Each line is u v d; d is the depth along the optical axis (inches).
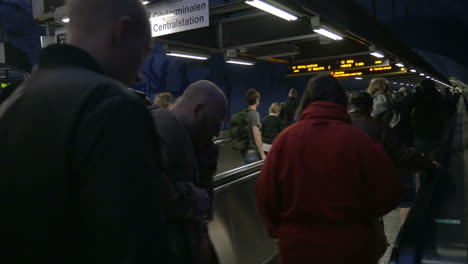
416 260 64.2
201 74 927.7
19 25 953.5
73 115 27.0
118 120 27.2
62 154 26.4
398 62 470.3
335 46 408.2
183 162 54.6
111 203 25.6
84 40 33.1
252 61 352.8
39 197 26.6
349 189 65.9
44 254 26.8
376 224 73.0
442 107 186.9
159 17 177.2
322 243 66.3
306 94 75.2
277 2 141.7
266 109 1079.0
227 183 139.0
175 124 55.4
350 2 228.2
